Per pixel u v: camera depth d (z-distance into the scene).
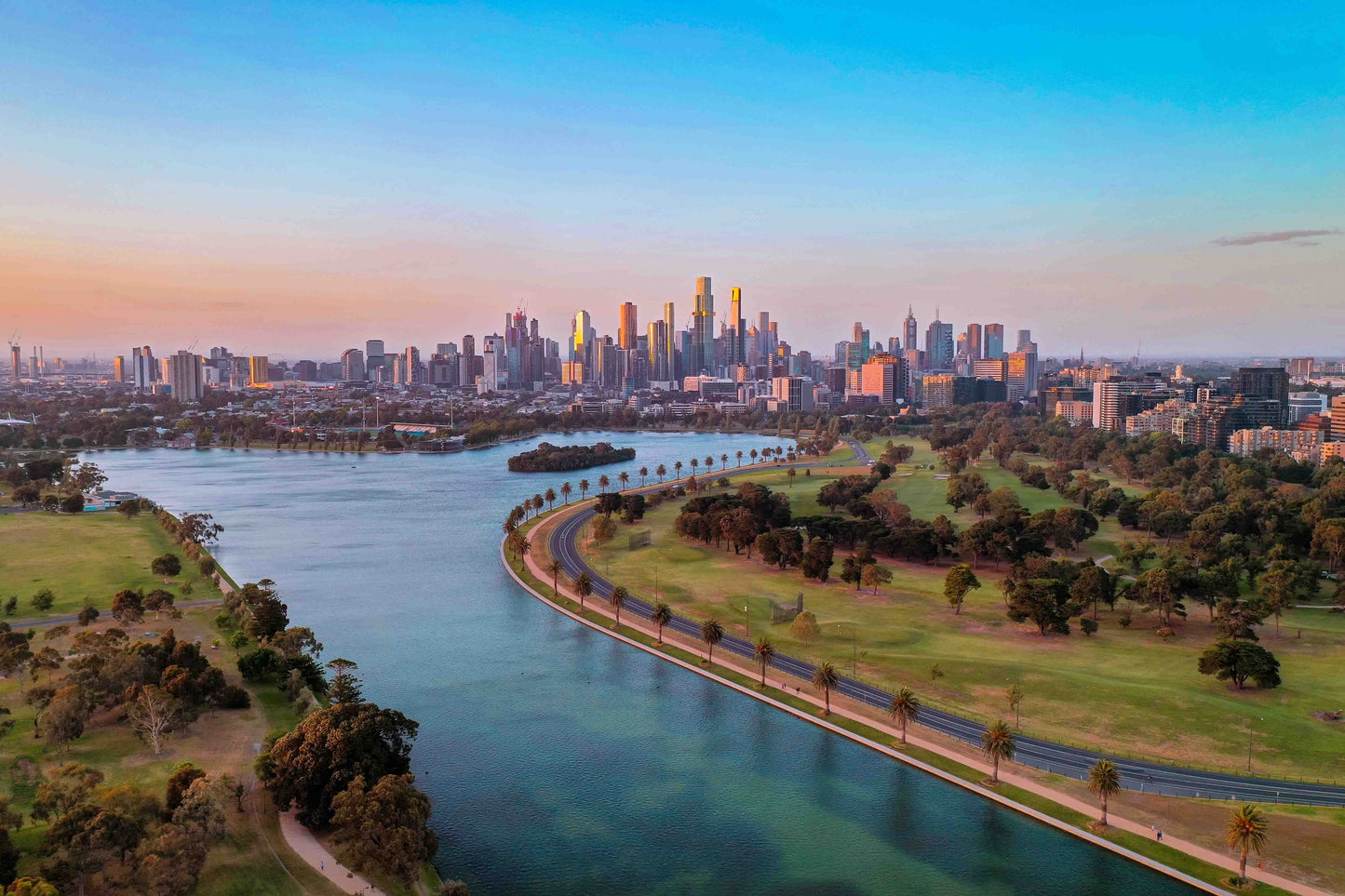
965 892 156.00
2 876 139.00
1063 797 181.62
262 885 147.62
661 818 181.75
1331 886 149.50
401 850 148.62
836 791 191.12
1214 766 193.00
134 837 145.62
